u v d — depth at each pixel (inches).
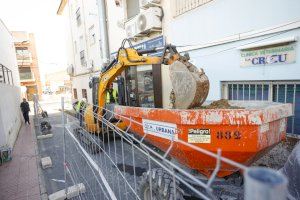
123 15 441.1
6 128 311.6
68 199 177.2
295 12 175.0
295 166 98.5
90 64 666.8
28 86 1248.2
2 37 488.4
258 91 216.2
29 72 1244.5
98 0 512.7
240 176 125.2
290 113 121.3
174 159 135.0
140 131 143.6
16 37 1194.0
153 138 132.6
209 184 39.0
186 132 112.9
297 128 191.3
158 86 205.0
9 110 376.8
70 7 852.0
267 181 27.5
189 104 135.1
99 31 538.9
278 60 189.9
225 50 235.6
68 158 241.6
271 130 110.6
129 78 255.8
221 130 107.0
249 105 156.9
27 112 541.0
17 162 276.7
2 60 442.6
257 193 27.1
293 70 181.0
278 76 191.9
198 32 267.3
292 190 98.0
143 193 128.8
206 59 259.0
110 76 263.3
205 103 175.0
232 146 106.3
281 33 185.2
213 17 245.3
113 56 508.4
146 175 125.6
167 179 113.3
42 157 289.7
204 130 109.6
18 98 591.2
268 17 194.2
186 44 287.3
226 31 233.5
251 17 207.6
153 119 129.7
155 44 350.6
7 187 212.7
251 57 210.8
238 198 115.7
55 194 180.1
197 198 120.3
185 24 284.8
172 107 150.0
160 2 331.0
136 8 405.7
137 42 402.3
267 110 105.7
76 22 800.9
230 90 243.0
